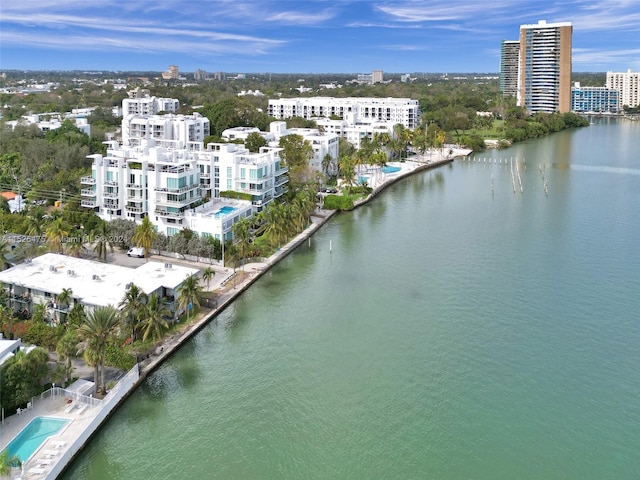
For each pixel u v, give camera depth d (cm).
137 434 8550
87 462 7975
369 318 12188
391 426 8706
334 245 17300
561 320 11994
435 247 17025
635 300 12950
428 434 8531
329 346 11031
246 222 15875
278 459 8050
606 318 12062
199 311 12225
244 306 12812
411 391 9550
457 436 8481
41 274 12112
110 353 9781
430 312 12450
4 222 16175
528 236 18038
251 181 18275
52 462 7506
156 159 16862
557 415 8931
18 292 11738
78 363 9925
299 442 8381
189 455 8125
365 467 7906
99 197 17175
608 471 7819
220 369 10262
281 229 16075
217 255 14925
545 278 14350
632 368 10181
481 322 11956
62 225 14875
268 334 11531
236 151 19550
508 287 13788
